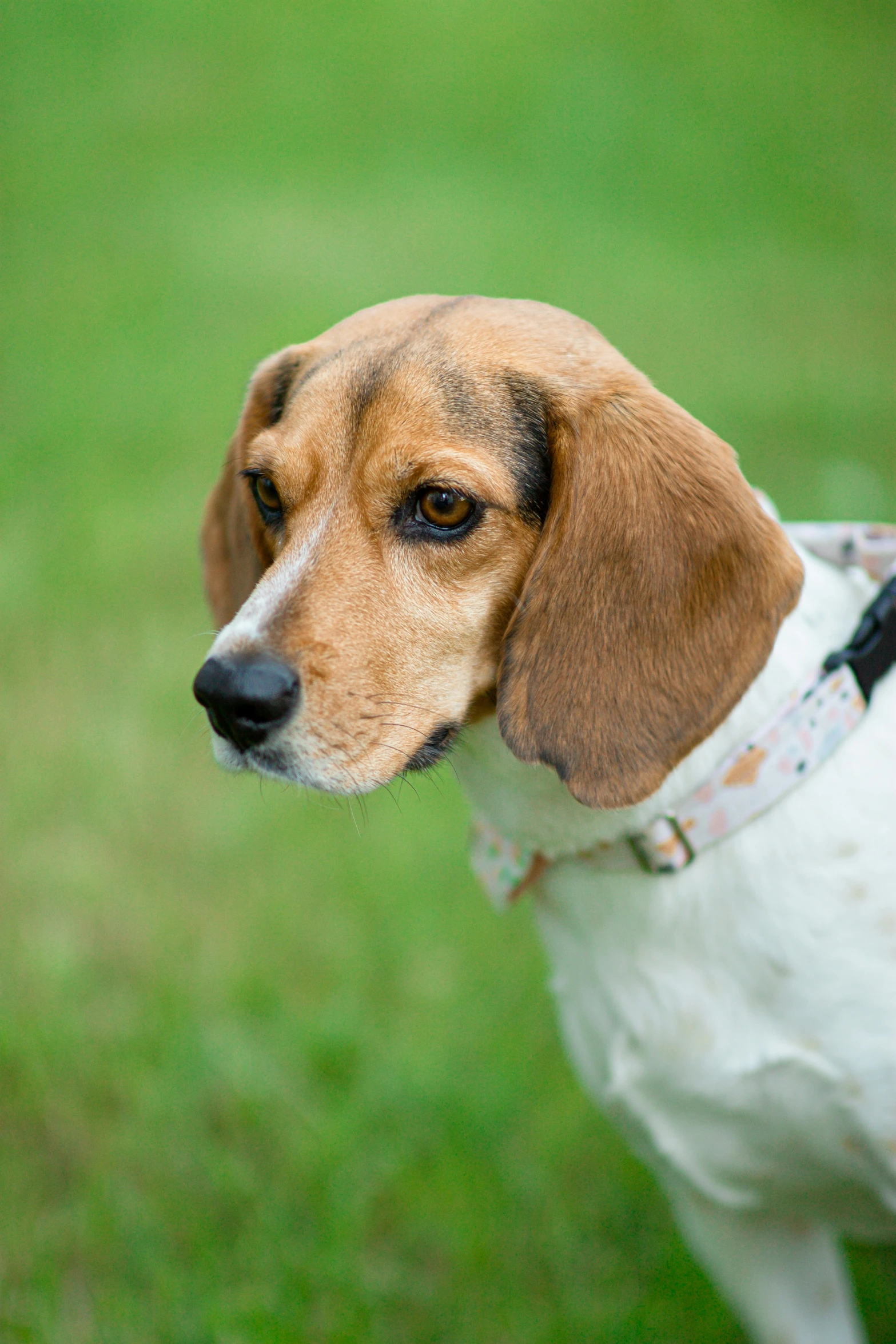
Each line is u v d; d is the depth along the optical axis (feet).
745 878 8.46
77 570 23.18
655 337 33.81
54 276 37.40
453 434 8.53
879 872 8.37
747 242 41.68
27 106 54.44
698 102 54.95
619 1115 9.48
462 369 8.66
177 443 27.96
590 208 44.14
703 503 8.36
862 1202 9.25
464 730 9.28
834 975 8.33
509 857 9.46
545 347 8.85
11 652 20.98
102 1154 12.79
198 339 32.83
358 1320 11.41
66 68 59.57
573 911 9.18
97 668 20.65
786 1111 8.61
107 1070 13.61
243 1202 12.39
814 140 51.13
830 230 42.86
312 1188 12.50
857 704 8.65
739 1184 9.30
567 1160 12.90
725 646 8.20
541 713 8.34
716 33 63.52
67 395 29.96
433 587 8.67
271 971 15.12
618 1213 12.45
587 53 60.18
